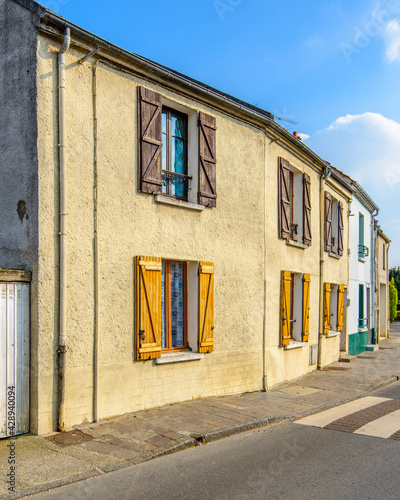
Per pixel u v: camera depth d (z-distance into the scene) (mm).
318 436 6613
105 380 6914
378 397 9961
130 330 7316
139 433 6258
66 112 6543
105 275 6977
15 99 6543
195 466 5270
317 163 13742
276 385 11016
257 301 10219
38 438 5949
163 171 8242
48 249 6246
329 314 15172
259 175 10398
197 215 8664
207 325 8672
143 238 7586
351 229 18266
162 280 8273
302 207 12727
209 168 8891
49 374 6199
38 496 4406
